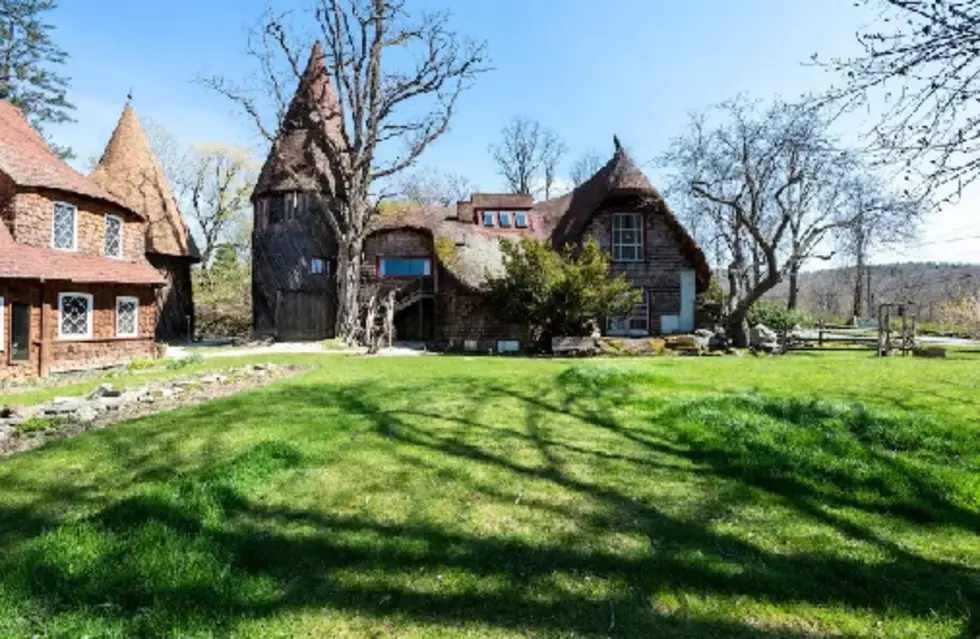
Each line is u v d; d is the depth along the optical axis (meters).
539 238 27.45
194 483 4.52
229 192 47.25
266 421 7.42
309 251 30.55
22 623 2.68
